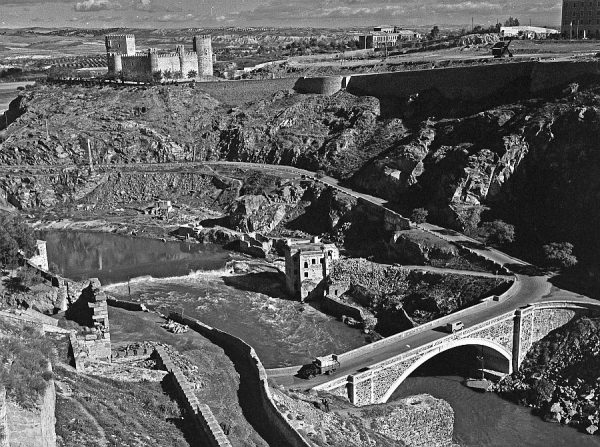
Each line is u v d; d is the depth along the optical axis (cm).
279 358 12125
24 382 4938
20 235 13462
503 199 17012
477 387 11475
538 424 10438
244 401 7981
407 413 9438
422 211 17375
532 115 17688
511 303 12456
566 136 16562
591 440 9938
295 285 15575
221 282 16725
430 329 11550
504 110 19012
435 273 14638
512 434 10144
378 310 14538
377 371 10031
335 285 15312
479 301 13438
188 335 10288
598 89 17425
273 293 15912
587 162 15812
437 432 9719
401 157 19562
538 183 16725
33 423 4622
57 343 7600
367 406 9631
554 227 15475
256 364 8762
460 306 13638
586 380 11100
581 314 12219
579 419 10419
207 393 7856
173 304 14988
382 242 17375
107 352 8012
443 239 16012
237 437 6919
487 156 17275
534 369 11731
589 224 14862
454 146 18938
